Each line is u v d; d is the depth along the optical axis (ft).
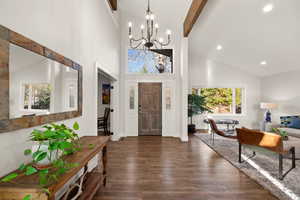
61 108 5.55
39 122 4.43
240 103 21.74
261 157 10.27
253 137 8.55
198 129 21.09
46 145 3.54
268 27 11.42
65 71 5.81
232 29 13.23
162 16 15.35
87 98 7.95
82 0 7.42
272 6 9.53
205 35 15.87
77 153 4.85
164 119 17.40
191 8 12.26
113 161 9.73
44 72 4.66
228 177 7.70
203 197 6.12
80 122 7.21
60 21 5.62
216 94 21.83
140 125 17.67
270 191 6.44
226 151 11.60
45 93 4.70
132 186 6.88
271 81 19.60
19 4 3.84
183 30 15.30
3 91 3.30
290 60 14.99
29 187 2.94
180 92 16.35
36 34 4.42
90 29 8.39
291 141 9.65
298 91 16.58
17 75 3.68
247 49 15.62
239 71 21.33
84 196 4.92
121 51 16.75
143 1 13.93
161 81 17.42
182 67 15.38
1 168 3.38
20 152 3.87
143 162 9.57
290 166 8.86
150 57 17.87
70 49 6.32
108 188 6.72
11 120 3.51
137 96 17.49
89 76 8.25
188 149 12.28
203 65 21.35
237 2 10.16
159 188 6.73
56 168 3.66
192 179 7.50
